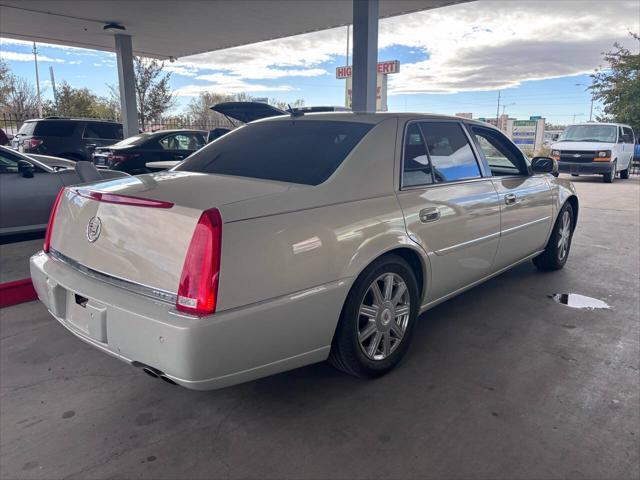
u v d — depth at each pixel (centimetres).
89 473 227
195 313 214
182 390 297
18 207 589
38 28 1302
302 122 352
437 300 354
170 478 224
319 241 253
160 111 2462
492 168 459
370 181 294
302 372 320
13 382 304
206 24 1222
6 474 225
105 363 329
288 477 224
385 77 3272
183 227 221
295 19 1160
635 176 1905
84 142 1339
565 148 1592
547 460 235
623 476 225
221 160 332
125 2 1034
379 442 249
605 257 605
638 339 369
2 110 3297
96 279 250
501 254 412
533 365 328
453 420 267
